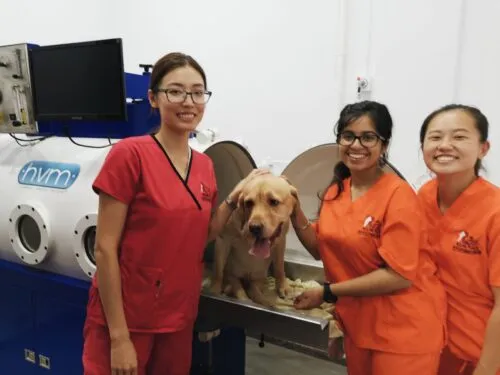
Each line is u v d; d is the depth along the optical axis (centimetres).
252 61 287
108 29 359
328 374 245
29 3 340
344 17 245
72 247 157
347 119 122
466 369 128
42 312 176
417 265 117
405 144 236
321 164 170
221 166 189
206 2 303
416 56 227
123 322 121
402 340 119
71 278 167
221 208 148
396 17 230
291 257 185
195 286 135
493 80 208
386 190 121
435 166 119
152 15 333
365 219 122
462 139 116
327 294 124
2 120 195
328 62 255
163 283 126
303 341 128
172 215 123
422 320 119
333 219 130
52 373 178
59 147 181
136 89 193
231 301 143
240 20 289
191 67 126
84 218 151
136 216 123
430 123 122
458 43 214
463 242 121
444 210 130
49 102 176
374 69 240
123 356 120
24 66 183
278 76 277
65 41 360
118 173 119
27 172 179
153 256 124
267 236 138
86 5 360
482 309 121
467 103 216
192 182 131
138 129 175
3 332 192
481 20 208
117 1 350
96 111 163
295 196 145
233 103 301
